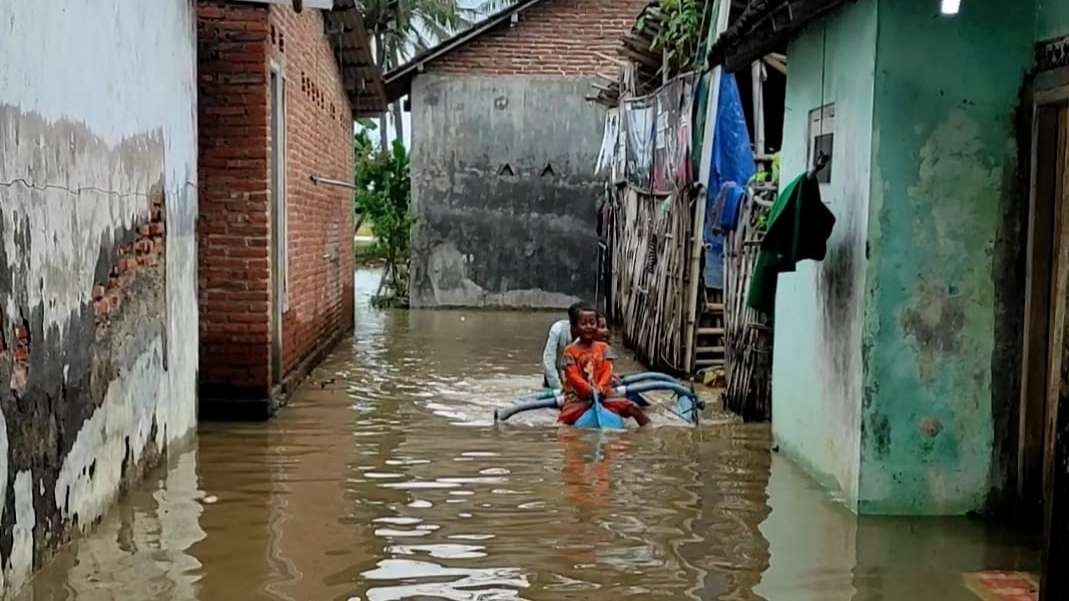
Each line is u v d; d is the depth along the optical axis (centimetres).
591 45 2020
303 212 1177
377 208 2170
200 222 953
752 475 759
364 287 2597
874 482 643
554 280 2058
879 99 625
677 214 1193
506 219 2047
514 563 568
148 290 741
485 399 1070
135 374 711
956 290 634
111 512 656
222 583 535
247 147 952
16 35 500
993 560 574
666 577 548
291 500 689
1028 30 625
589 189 2042
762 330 949
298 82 1134
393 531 623
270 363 973
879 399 638
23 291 509
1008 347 636
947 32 623
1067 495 343
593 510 668
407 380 1189
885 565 566
